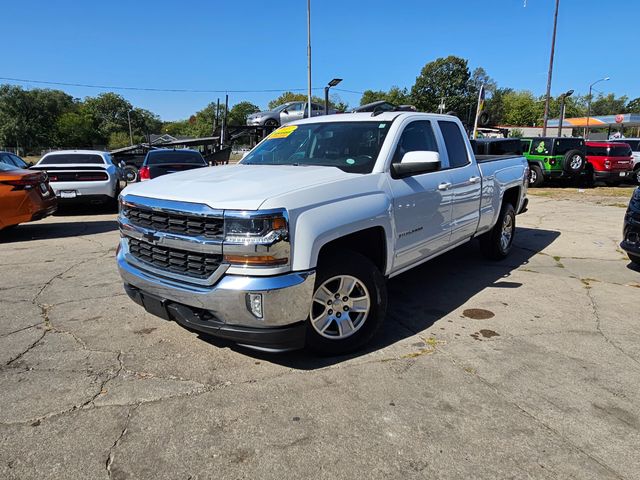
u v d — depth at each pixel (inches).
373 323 142.9
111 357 137.5
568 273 231.6
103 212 450.0
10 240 307.0
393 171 154.0
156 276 131.6
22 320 164.9
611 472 91.7
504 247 257.1
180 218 124.0
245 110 3715.6
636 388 122.6
